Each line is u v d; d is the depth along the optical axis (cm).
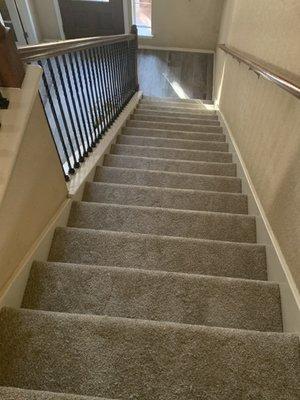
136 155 273
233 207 204
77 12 577
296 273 125
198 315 124
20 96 109
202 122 380
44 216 148
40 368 98
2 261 111
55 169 157
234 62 315
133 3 566
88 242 156
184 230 177
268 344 105
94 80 234
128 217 180
